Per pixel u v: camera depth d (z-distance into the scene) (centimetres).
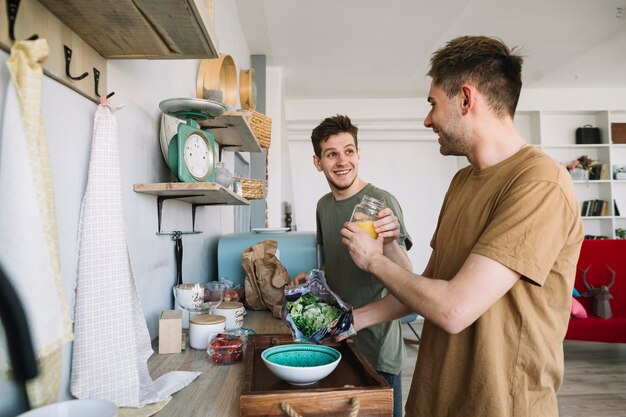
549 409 91
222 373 109
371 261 101
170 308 162
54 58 86
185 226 186
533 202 85
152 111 146
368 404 81
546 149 682
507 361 90
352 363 104
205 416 85
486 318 91
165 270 158
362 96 679
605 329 372
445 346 99
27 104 64
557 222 85
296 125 719
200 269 212
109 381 91
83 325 91
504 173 95
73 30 94
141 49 106
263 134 246
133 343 96
